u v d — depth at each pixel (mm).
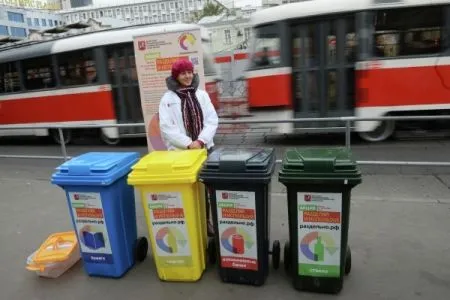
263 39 9000
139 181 3301
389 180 6176
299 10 8562
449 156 7375
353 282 3400
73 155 10312
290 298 3248
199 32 5969
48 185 6922
